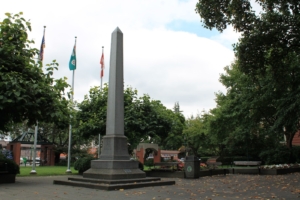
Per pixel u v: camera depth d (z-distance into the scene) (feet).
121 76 46.68
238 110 89.66
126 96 69.05
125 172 41.27
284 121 60.08
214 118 96.99
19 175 62.49
